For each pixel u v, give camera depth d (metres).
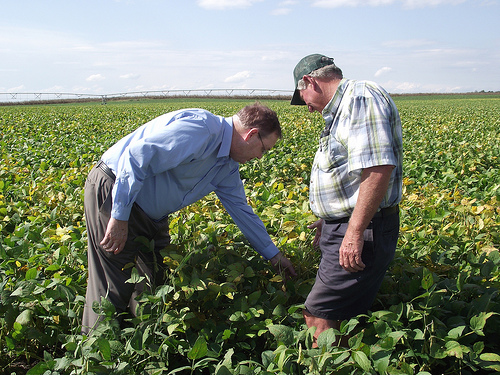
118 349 2.21
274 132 2.54
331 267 2.39
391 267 3.09
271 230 3.70
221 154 2.49
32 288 2.63
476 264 2.91
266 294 2.78
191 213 3.82
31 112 25.34
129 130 12.57
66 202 4.45
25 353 2.48
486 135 11.62
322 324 2.46
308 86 2.36
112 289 2.58
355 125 2.09
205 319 2.59
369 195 2.07
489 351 2.53
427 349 2.24
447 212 3.80
